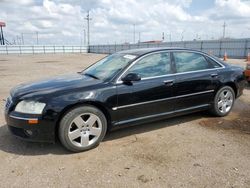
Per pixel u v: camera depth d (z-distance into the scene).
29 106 3.57
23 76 12.94
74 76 4.66
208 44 33.34
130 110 4.15
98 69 4.74
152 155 3.66
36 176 3.11
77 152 3.78
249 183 2.92
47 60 27.81
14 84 10.23
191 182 2.95
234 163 3.39
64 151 3.81
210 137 4.29
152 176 3.10
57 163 3.44
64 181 3.00
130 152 3.76
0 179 3.04
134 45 44.25
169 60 4.64
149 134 4.46
